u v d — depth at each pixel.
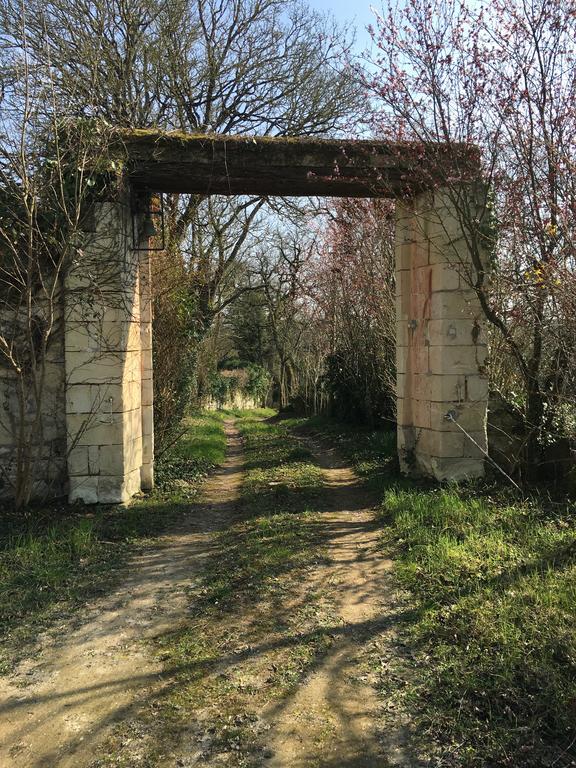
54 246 6.30
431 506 5.92
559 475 6.58
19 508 6.30
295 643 3.56
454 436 6.93
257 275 25.80
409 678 3.13
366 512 6.55
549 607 3.56
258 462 10.28
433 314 7.03
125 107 11.84
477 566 4.34
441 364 6.91
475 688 2.93
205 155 6.53
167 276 9.04
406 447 7.72
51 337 6.57
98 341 6.53
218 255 16.48
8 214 6.10
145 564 5.00
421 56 5.89
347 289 13.38
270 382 37.28
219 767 2.52
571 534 4.84
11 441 6.54
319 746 2.64
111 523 6.02
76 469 6.57
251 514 6.52
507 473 6.93
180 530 6.04
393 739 2.67
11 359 6.01
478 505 5.79
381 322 11.48
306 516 6.31
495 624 3.45
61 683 3.19
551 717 2.69
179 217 13.20
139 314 7.35
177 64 13.38
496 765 2.46
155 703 2.99
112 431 6.61
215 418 21.44
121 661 3.40
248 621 3.86
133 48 12.04
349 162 6.58
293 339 26.23
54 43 9.64
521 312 6.06
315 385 20.91
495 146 6.08
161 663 3.37
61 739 2.73
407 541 5.16
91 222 6.41
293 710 2.90
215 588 4.40
